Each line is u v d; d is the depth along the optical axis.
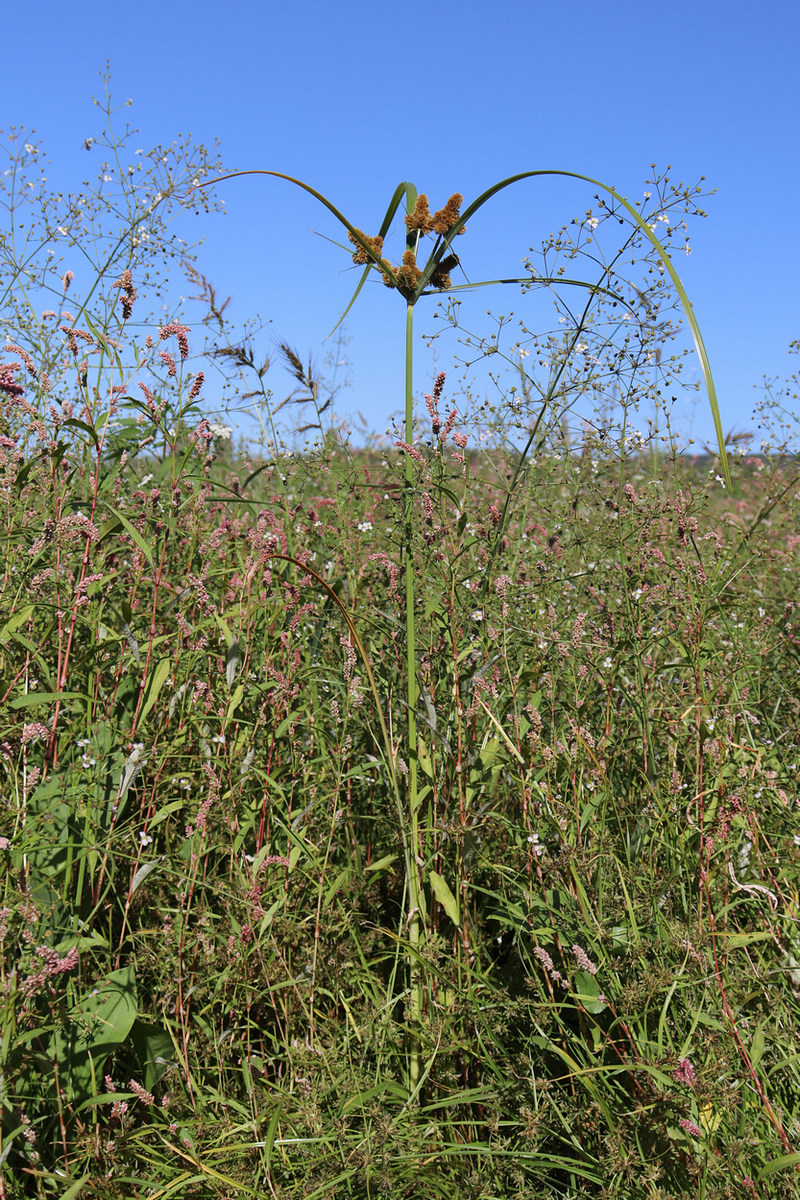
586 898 2.11
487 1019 2.09
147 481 3.48
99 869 2.17
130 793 2.40
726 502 5.27
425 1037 2.01
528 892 2.22
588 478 3.54
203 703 2.55
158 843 2.38
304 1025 2.22
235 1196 1.74
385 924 2.63
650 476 3.71
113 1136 1.77
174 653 2.55
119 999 1.91
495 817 2.37
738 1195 1.65
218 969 2.09
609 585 3.08
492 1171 1.86
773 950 2.28
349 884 2.51
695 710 2.72
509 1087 1.96
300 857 2.44
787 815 2.62
